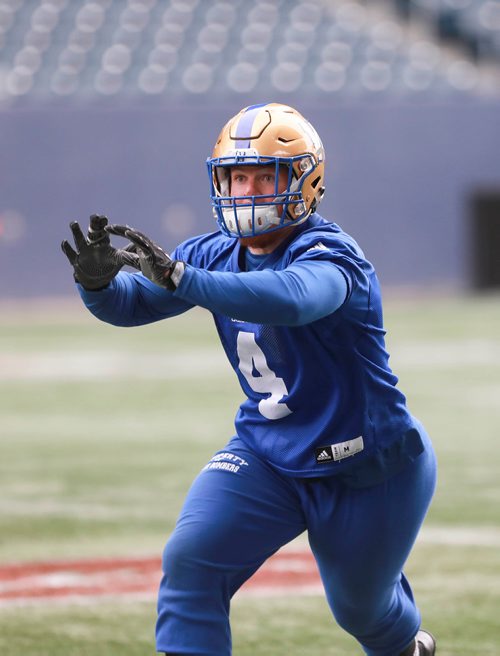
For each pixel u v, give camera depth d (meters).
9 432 37.69
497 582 19.66
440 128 87.69
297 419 11.89
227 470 12.09
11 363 56.62
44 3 100.00
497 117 88.12
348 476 11.84
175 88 93.31
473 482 28.94
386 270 87.62
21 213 85.38
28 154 85.31
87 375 51.88
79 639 16.47
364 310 11.36
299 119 11.63
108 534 23.72
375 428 11.72
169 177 86.12
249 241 11.78
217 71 94.81
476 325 69.25
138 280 12.30
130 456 33.12
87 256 10.84
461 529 23.78
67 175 85.56
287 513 12.06
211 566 11.53
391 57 97.38
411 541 12.30
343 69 95.88
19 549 22.42
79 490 28.44
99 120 85.69
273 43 97.69
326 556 12.29
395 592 12.91
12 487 28.92
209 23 99.06
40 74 94.62
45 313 83.06
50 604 18.45
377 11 102.31
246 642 16.34
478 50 100.12
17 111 85.19
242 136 11.41
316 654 15.78
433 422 38.53
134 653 15.79
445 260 88.25
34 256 85.38
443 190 88.00
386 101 88.81
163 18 99.19
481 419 38.97
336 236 11.38
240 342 11.87
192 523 11.69
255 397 12.12
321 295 10.51
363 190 87.19
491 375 49.53
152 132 85.88
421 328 68.44
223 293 10.15
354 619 12.69
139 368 54.09
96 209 85.75
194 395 45.53
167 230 86.44
